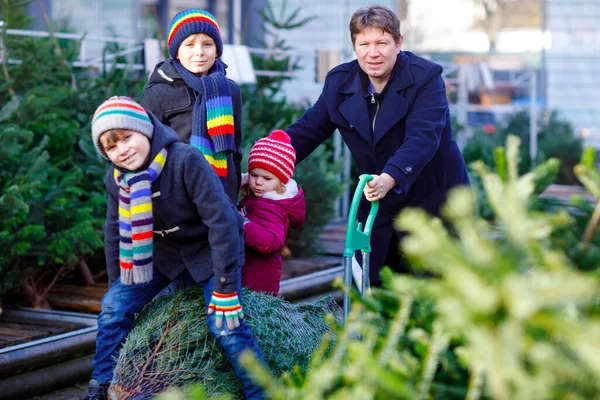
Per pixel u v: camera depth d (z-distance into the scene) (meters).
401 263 3.61
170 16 11.55
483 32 15.45
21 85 5.12
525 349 1.07
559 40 14.33
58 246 4.43
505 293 0.99
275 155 3.34
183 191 2.74
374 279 3.60
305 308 3.11
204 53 3.25
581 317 1.12
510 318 1.00
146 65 6.22
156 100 3.27
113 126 2.64
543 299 0.97
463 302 1.03
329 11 12.95
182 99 3.26
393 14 3.40
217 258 2.67
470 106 12.94
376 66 3.37
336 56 7.78
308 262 6.08
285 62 7.79
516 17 15.27
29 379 3.74
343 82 3.58
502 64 13.99
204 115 3.20
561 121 12.38
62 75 5.39
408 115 3.43
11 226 4.47
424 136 3.29
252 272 3.29
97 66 6.12
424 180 3.51
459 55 15.25
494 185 1.24
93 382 2.77
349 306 2.84
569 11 14.27
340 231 7.60
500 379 1.03
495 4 15.37
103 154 2.74
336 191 6.39
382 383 1.17
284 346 2.79
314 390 1.34
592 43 14.23
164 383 2.56
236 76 6.74
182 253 2.84
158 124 2.78
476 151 9.52
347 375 1.23
